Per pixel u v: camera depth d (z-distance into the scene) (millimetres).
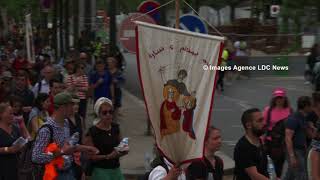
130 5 45312
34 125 11180
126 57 62000
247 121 8023
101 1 49844
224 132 20438
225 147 17859
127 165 15039
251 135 8078
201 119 5840
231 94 31359
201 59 5836
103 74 18766
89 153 8906
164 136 5984
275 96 11805
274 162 11742
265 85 35719
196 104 5848
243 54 40719
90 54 34312
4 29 55469
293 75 41031
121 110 25656
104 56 27125
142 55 6023
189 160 5934
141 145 17812
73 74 18031
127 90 34312
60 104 8648
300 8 49031
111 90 18859
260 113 8023
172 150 5984
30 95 14320
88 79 19062
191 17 14406
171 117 5945
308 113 11117
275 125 11703
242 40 46812
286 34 47344
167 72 5945
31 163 9039
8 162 9422
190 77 5879
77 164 9055
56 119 8695
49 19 64375
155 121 6020
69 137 8805
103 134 9305
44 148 8547
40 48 43531
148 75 6004
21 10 51906
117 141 9438
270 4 48688
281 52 44594
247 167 7961
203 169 7133
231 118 23500
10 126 9625
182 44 5891
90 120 21328
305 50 44656
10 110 9547
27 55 30359
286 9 49250
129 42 16422
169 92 5945
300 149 11133
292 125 11109
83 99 18031
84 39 38344
